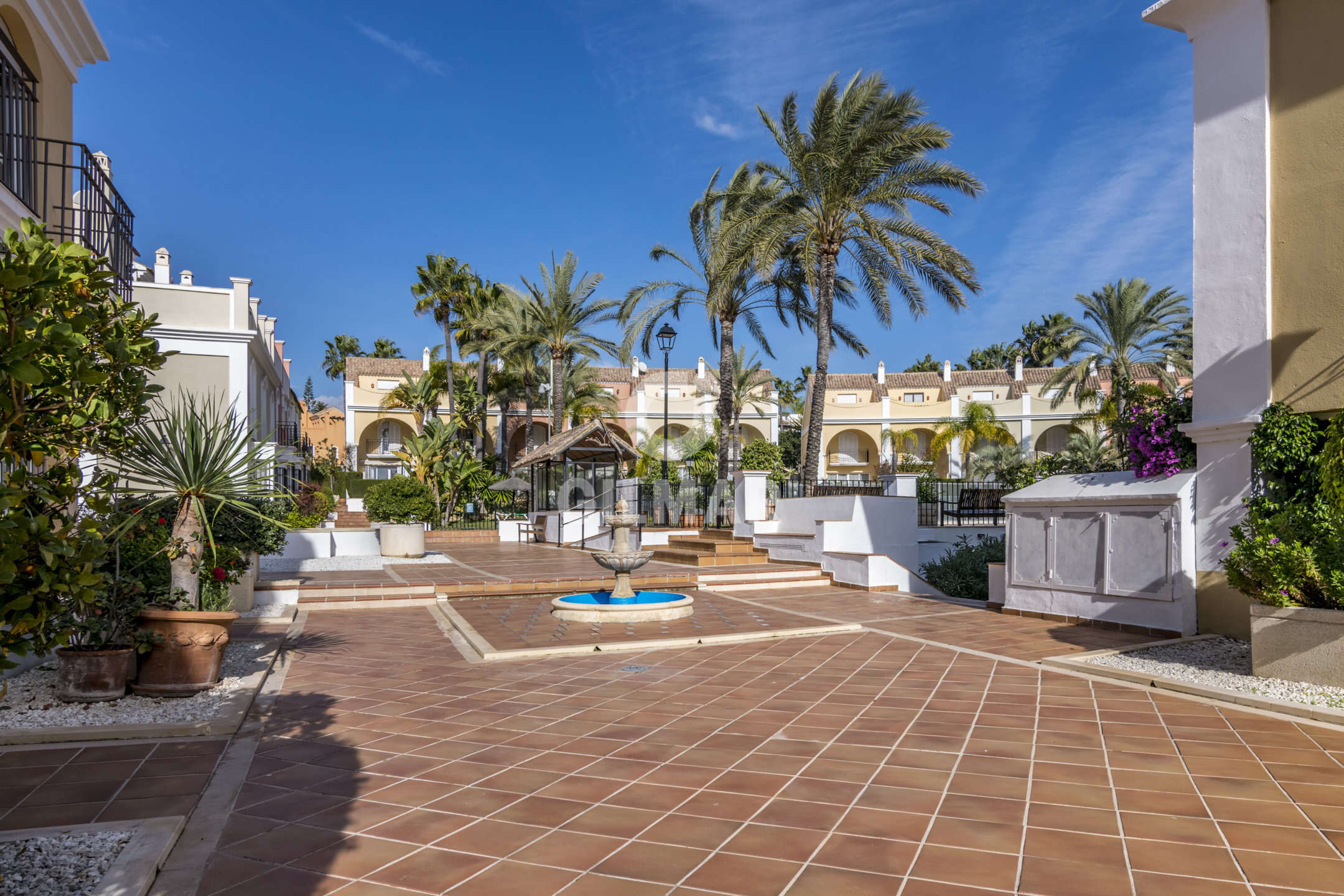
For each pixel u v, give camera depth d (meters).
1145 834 3.28
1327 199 7.08
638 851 3.16
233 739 4.69
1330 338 6.99
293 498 6.55
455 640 8.25
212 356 17.02
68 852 3.11
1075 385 39.91
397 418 43.47
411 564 15.93
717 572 13.33
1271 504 7.12
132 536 6.20
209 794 3.79
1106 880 2.89
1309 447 6.99
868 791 3.80
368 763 4.25
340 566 15.27
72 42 8.75
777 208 16.50
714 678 6.37
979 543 15.59
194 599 5.84
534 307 28.09
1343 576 5.49
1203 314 8.00
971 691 5.92
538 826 3.41
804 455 16.91
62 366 3.09
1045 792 3.78
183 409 6.18
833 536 13.61
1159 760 4.25
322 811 3.58
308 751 4.46
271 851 3.16
